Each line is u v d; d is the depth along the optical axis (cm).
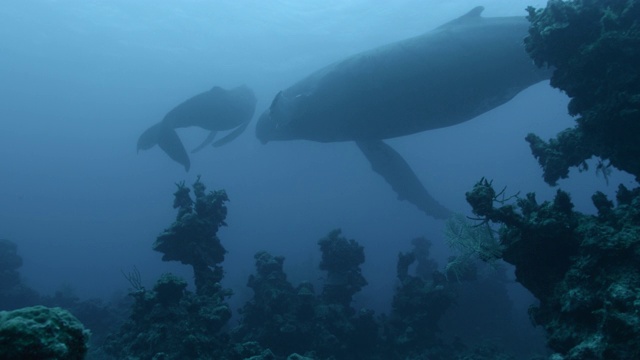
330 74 1100
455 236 668
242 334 939
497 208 490
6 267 1628
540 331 1472
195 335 670
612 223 471
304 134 1252
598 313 385
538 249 485
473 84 1011
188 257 805
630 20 518
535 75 977
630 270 403
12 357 207
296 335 886
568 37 555
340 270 1040
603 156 553
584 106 575
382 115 1102
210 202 855
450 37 1002
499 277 1560
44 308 242
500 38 973
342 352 909
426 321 1017
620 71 506
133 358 647
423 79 1020
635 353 336
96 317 1384
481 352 991
